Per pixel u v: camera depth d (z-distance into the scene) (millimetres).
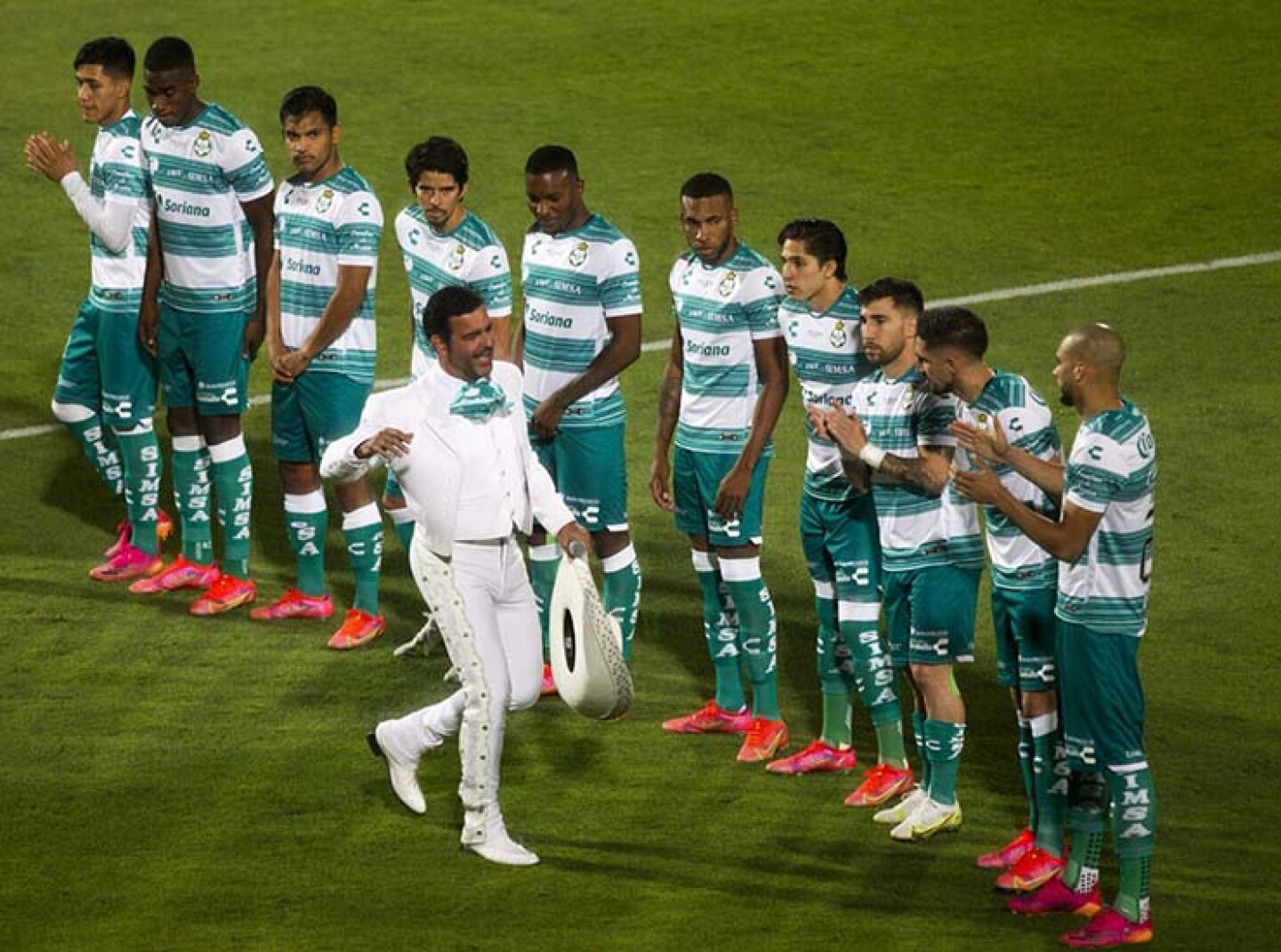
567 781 29766
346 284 33281
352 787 29344
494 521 27438
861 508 28859
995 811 28906
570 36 66375
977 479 24703
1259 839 27922
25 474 40469
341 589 36469
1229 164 57219
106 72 34688
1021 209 54156
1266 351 45812
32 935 25266
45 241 50938
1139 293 49188
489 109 60406
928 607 27266
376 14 68062
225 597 35219
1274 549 36938
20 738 30625
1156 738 30672
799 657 34031
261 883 26625
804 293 28906
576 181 31656
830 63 64375
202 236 34406
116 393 35750
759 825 28469
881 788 29047
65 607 35219
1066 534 24500
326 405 33844
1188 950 25016
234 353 34875
